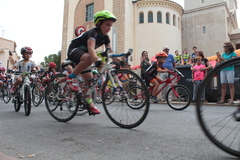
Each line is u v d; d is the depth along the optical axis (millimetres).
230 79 3318
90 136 2361
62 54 26906
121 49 22016
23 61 4828
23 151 1860
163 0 24125
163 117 3842
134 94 3508
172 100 5402
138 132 2557
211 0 30062
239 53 7652
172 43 24375
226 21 29672
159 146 1979
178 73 5613
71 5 27172
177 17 25641
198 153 1783
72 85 3055
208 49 29578
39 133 2529
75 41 3051
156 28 23875
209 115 1777
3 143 2113
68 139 2240
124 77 3002
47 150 1882
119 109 2922
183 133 2506
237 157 1669
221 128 1764
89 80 3000
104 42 3127
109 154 1764
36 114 4367
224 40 28594
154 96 5738
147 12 24219
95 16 2869
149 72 5602
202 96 1759
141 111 2709
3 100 8539
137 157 1690
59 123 3219
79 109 3207
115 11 22719
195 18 31031
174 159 1645
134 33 24344
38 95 6035
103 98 3039
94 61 2697
